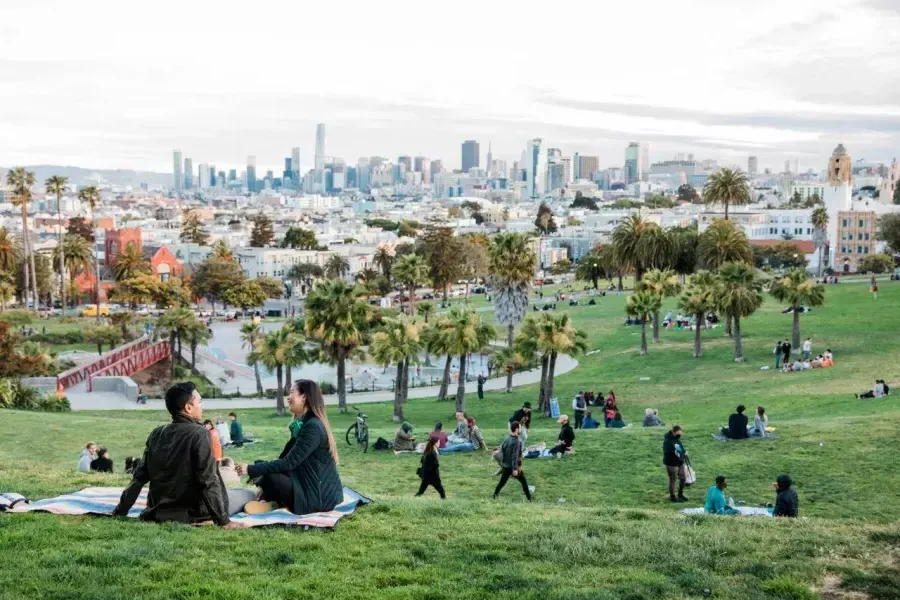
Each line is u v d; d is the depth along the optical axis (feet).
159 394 264.11
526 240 284.20
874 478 88.63
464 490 88.99
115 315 419.95
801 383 186.70
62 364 304.50
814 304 228.84
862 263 595.47
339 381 207.62
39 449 117.19
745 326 289.33
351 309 202.08
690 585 38.58
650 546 44.62
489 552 42.47
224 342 433.48
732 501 78.18
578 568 40.93
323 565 38.58
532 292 535.19
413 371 293.84
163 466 42.83
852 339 241.55
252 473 44.93
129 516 43.98
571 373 249.55
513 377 254.47
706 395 188.34
